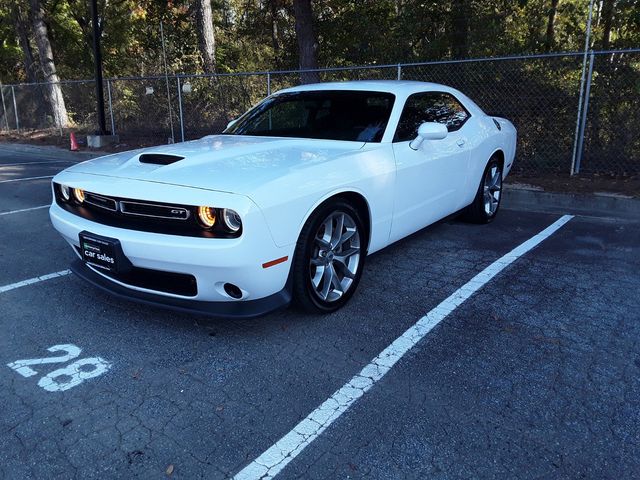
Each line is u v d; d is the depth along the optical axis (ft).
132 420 8.59
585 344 10.86
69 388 9.48
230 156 12.00
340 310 12.54
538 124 29.71
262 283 10.15
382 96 15.06
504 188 24.86
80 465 7.59
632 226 19.81
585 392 9.21
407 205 14.28
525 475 7.32
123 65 77.05
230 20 80.38
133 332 11.55
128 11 71.00
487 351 10.62
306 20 38.17
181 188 10.03
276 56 55.77
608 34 33.78
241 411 8.80
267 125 15.88
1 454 7.82
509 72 30.27
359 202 12.68
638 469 7.41
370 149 13.19
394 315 12.27
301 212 10.62
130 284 11.10
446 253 16.67
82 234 11.02
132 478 7.34
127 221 10.61
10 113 65.62
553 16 38.60
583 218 21.20
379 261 15.92
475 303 12.89
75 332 11.55
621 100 27.04
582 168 28.58
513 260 15.97
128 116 51.16
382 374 9.82
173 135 43.57
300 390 9.37
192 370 10.03
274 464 7.59
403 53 41.60
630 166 27.48
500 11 39.96
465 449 7.84
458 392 9.24
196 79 44.98
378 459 7.66
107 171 11.60
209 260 9.66
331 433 8.23
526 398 9.05
